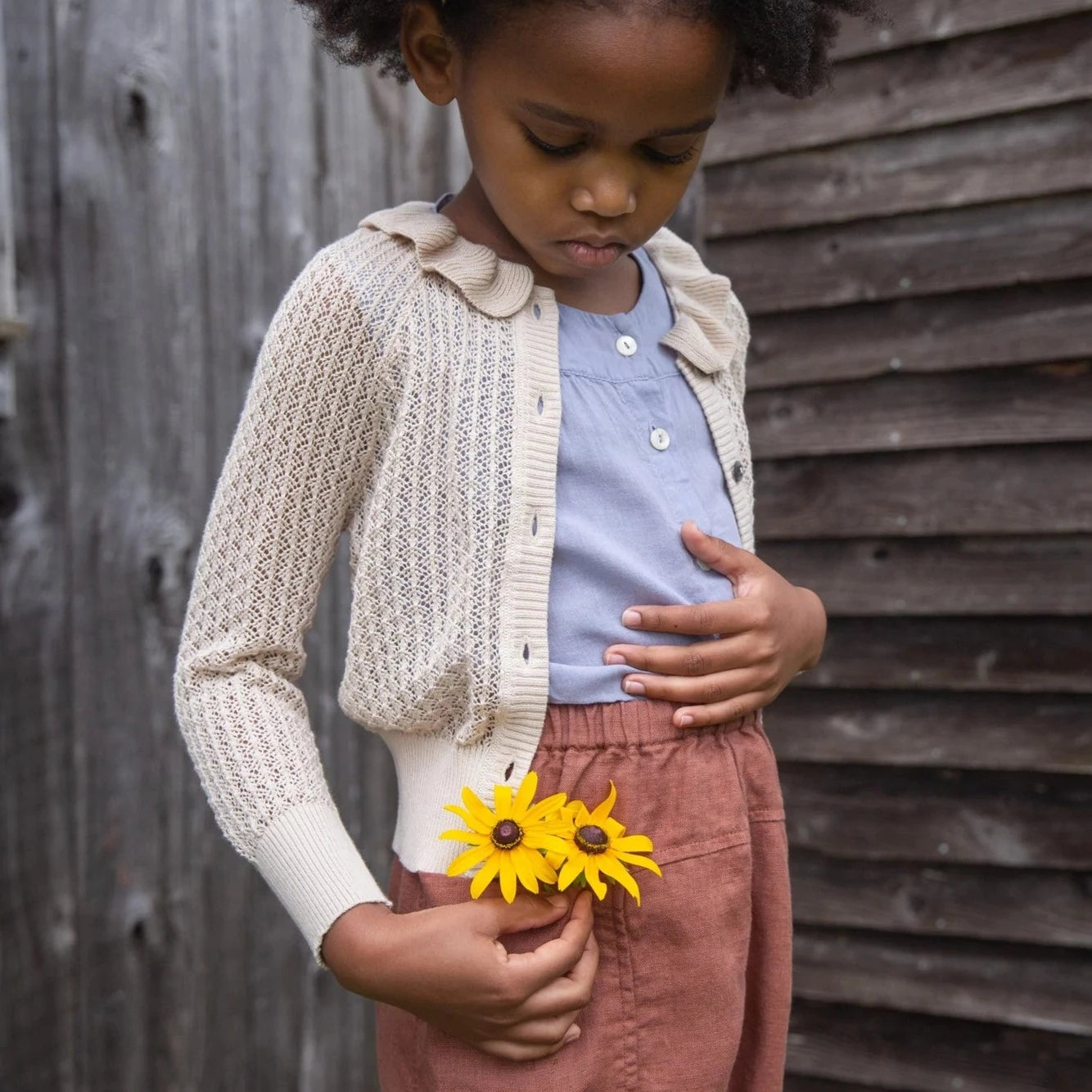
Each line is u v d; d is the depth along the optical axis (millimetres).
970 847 2230
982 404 2191
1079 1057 2176
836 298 2287
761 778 1132
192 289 2031
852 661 2314
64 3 1891
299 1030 2221
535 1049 924
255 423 1041
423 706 1030
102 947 2000
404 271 1039
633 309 1141
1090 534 2125
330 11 1155
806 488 2354
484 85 936
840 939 2350
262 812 971
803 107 2285
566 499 1038
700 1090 1029
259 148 2074
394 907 1110
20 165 1867
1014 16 2090
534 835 913
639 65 865
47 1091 1942
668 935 1019
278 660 1060
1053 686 2152
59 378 1923
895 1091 2312
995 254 2154
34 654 1921
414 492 1018
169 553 2035
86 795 1978
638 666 1028
